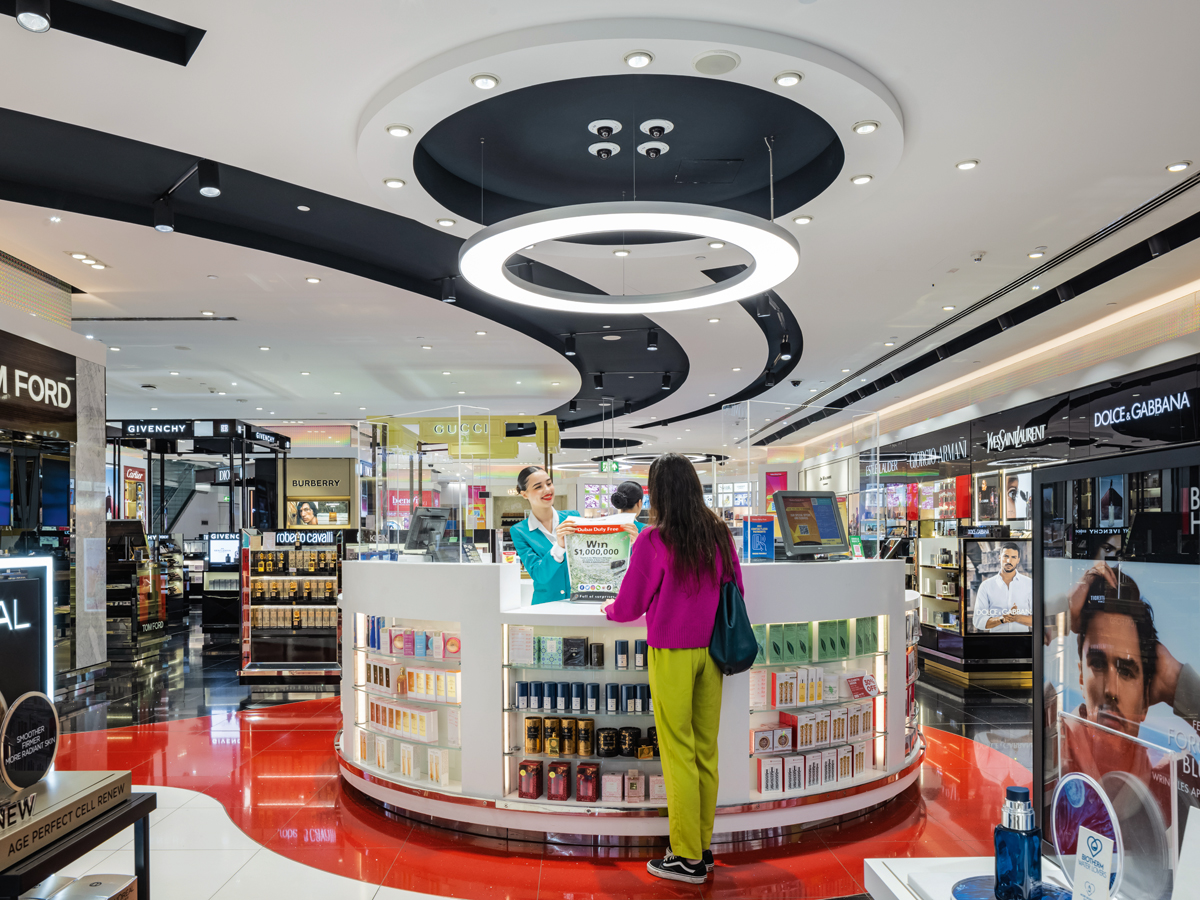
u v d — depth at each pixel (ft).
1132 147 16.57
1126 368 26.71
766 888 11.46
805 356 37.11
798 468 15.94
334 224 22.11
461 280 27.61
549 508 15.49
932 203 19.36
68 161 18.13
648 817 12.73
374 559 17.74
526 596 15.96
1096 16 12.33
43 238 21.48
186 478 78.74
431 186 17.80
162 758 18.20
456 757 14.07
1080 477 3.93
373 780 14.65
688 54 12.82
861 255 23.07
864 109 14.26
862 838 13.28
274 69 13.78
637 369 44.42
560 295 19.27
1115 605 3.67
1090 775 3.87
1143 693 3.47
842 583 14.10
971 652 27.78
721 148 17.65
